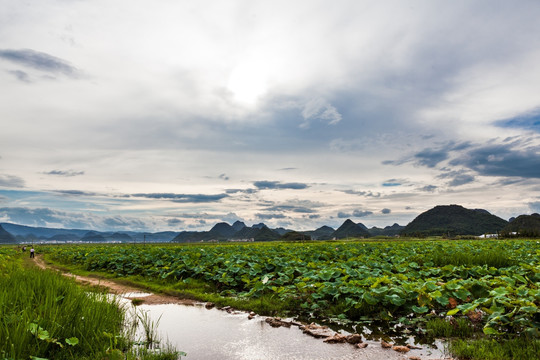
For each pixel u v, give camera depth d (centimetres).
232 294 1271
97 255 2542
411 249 2361
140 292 1388
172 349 677
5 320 584
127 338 713
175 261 1895
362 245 3150
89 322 686
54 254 3906
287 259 1700
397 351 646
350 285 974
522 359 548
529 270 1142
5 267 1352
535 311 616
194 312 1024
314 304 955
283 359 623
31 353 545
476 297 832
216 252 2444
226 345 708
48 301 728
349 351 654
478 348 616
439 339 707
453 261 1445
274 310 991
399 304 800
